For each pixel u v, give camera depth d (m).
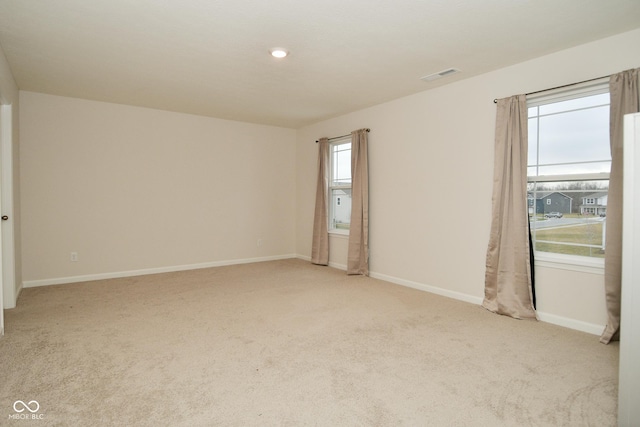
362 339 2.81
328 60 3.27
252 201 6.05
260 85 3.99
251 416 1.83
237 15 2.48
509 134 3.35
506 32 2.74
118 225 4.89
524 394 2.05
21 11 2.42
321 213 5.79
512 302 3.36
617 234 2.71
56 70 3.54
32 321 3.15
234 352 2.57
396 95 4.38
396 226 4.60
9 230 3.49
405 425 1.77
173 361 2.42
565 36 2.81
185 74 3.64
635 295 1.72
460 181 3.87
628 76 2.66
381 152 4.77
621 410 1.75
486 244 3.65
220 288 4.34
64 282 4.55
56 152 4.45
